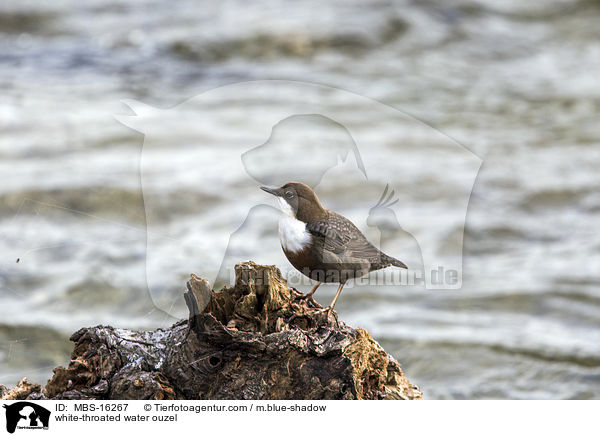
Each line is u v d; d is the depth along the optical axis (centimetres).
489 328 1227
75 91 2659
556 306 1323
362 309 1284
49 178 1539
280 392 562
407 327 1223
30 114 2197
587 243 1655
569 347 1162
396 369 677
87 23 3753
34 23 3691
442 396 1040
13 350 995
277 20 3575
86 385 588
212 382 561
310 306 599
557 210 1870
